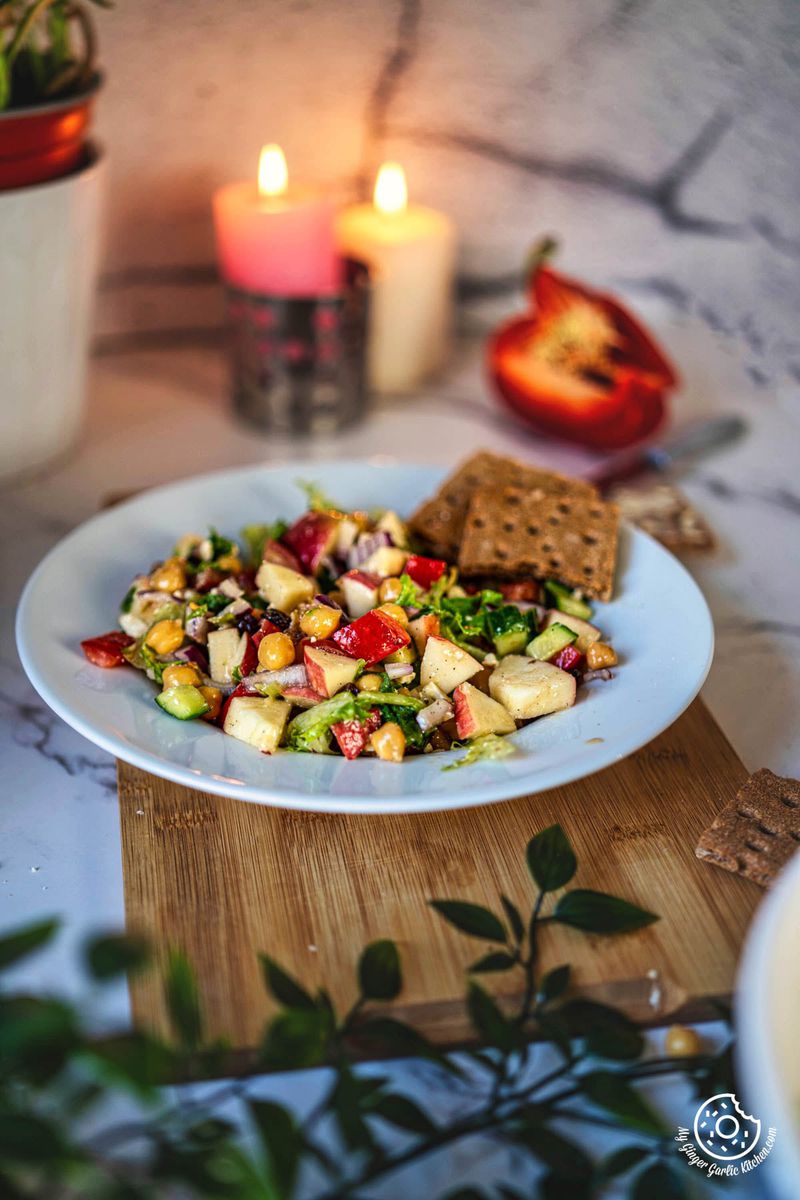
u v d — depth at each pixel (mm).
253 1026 526
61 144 717
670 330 945
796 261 919
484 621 651
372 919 559
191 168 867
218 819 595
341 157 881
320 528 682
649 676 618
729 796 607
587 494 724
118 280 901
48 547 748
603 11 842
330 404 858
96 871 587
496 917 555
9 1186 449
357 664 610
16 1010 426
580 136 886
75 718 588
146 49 821
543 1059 528
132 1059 420
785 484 826
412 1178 499
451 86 862
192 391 903
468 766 576
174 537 708
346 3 826
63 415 795
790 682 679
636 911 556
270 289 835
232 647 629
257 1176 430
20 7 734
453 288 941
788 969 472
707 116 877
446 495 720
